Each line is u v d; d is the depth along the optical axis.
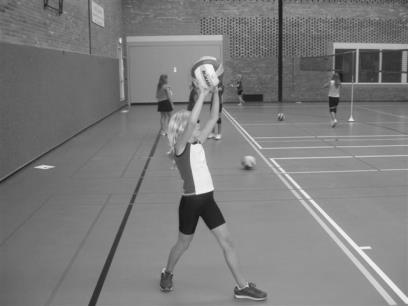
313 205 7.06
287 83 27.77
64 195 7.77
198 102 3.87
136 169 9.77
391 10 27.75
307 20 27.33
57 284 4.53
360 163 10.10
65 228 6.14
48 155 11.38
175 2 26.34
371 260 4.99
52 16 12.34
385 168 9.56
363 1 27.55
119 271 4.82
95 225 6.25
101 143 13.22
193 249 5.36
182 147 4.01
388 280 4.51
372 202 7.18
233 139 13.73
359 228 6.01
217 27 26.89
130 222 6.37
